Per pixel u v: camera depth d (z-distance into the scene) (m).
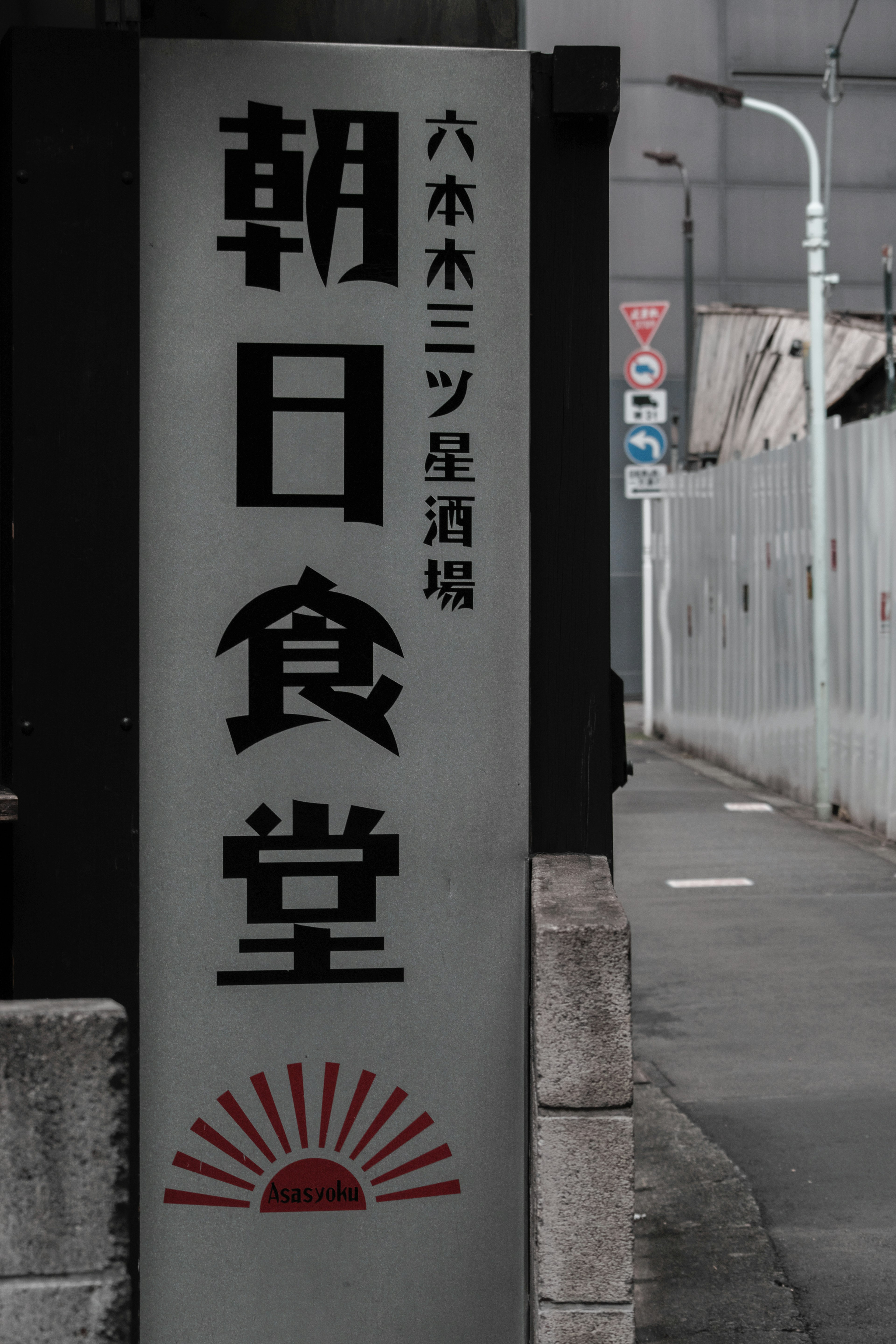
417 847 3.73
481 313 3.71
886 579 13.89
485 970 3.74
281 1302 3.73
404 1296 3.75
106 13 3.71
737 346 29.31
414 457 3.71
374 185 3.68
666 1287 5.00
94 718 3.62
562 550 3.74
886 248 22.59
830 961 9.38
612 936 3.29
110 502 3.61
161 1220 3.71
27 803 3.61
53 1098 2.53
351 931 3.72
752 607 18.92
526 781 3.74
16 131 3.56
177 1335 3.72
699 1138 6.38
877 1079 7.12
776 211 35.59
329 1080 3.72
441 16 4.22
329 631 3.71
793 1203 5.69
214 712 3.68
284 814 3.70
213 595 3.67
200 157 3.64
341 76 3.66
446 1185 3.75
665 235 35.34
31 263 3.57
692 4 35.12
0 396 3.77
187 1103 3.70
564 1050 3.30
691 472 24.77
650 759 22.30
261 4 4.11
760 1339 4.64
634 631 35.28
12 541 3.59
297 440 3.68
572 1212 3.31
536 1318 3.42
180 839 3.68
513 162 3.70
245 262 3.66
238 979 3.71
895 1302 4.89
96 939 3.64
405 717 3.72
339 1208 3.74
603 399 3.73
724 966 9.28
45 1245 2.54
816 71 35.44
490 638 3.73
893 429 13.66
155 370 3.65
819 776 15.53
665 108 35.19
